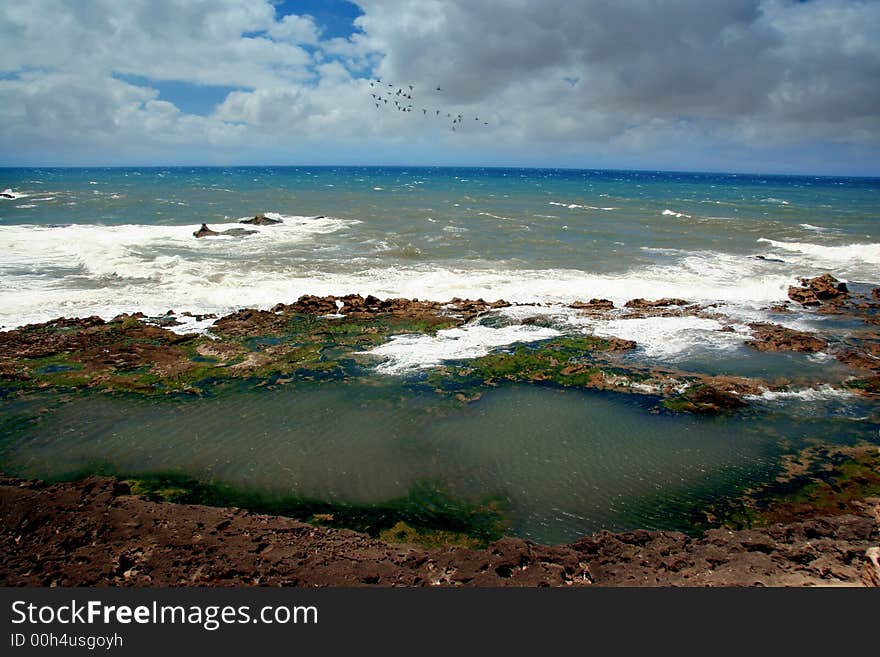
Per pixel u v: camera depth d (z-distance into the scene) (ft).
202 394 40.42
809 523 25.76
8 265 73.51
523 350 48.67
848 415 37.88
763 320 58.13
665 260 84.79
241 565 22.30
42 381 41.86
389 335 52.47
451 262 81.00
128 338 50.06
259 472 31.09
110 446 33.47
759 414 38.09
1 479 29.30
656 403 39.65
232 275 71.20
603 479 30.89
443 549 23.82
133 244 91.35
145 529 24.40
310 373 44.11
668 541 24.41
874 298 66.69
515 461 32.48
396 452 33.22
